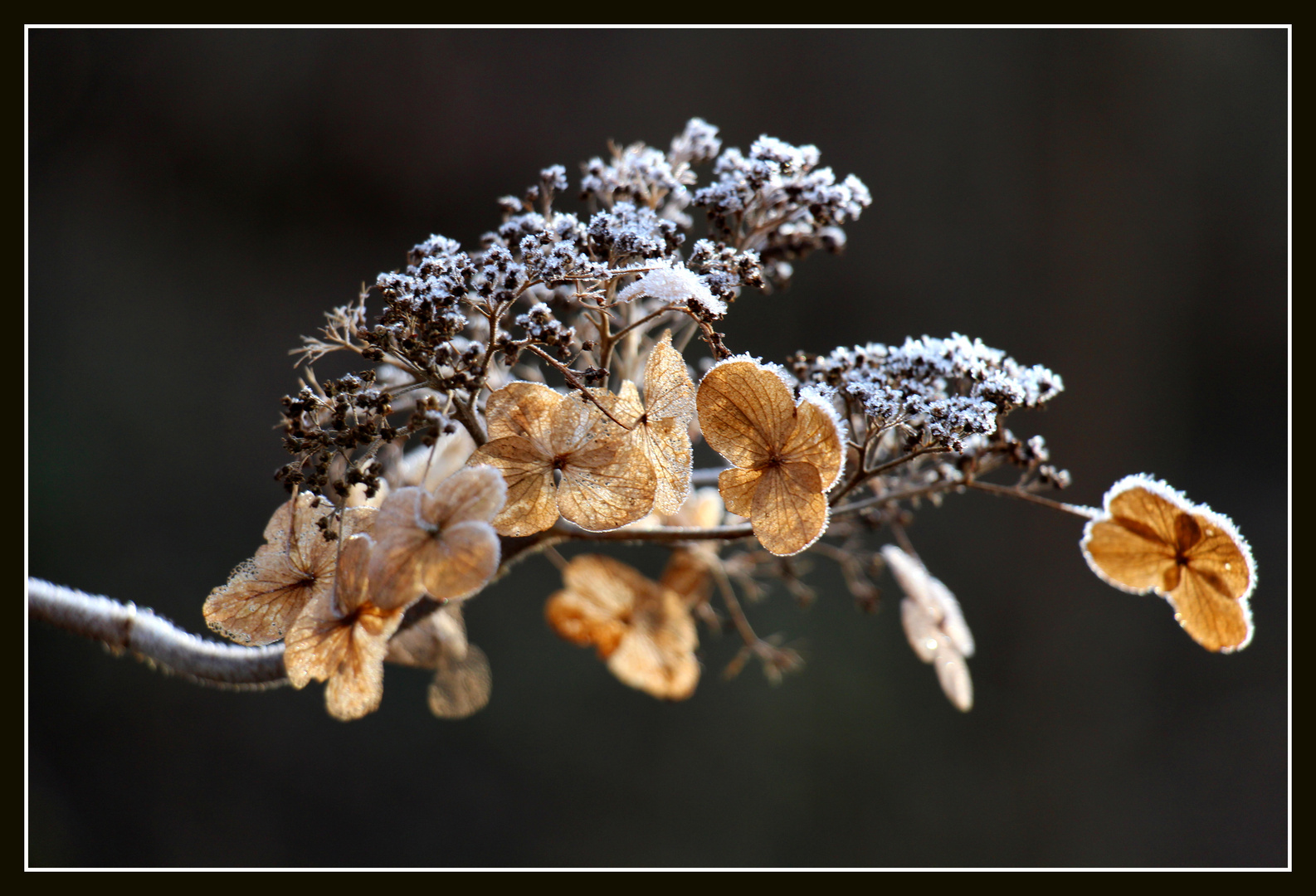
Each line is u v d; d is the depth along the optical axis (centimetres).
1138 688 263
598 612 100
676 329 96
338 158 291
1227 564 89
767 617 252
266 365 271
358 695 87
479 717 246
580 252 89
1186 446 292
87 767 222
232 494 257
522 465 87
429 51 296
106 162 271
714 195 92
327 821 231
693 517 100
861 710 248
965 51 303
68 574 232
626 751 245
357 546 87
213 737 234
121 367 256
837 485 91
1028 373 90
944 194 302
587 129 308
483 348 88
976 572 266
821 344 286
